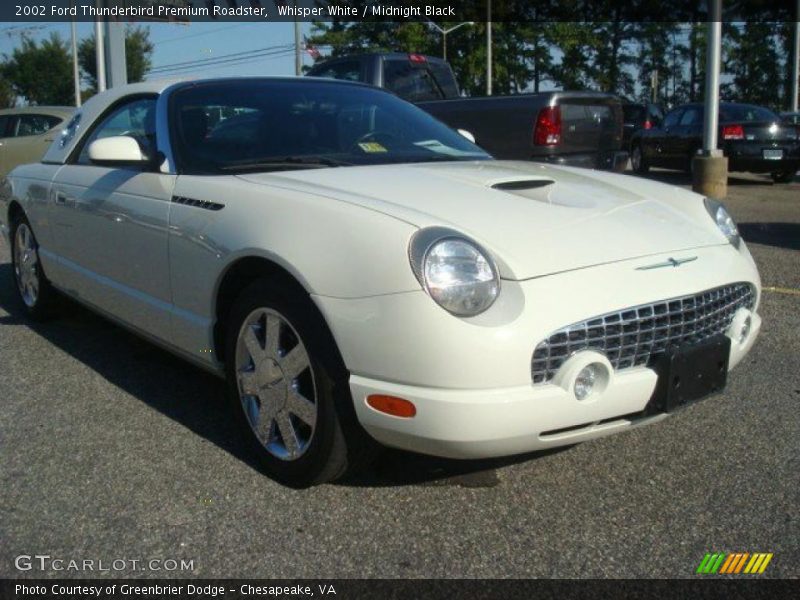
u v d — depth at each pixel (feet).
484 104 30.89
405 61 37.40
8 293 20.74
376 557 8.66
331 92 14.16
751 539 8.98
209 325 11.08
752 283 10.71
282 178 10.87
